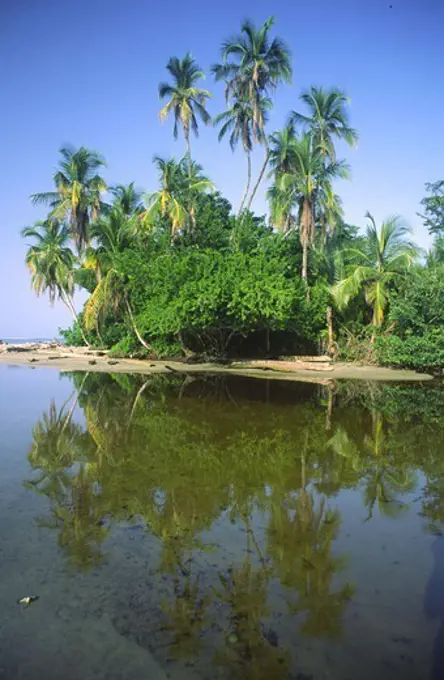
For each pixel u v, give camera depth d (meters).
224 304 23.06
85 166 33.25
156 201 28.03
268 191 29.03
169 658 2.47
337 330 28.16
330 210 26.70
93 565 3.42
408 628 2.73
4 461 6.19
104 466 6.07
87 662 2.44
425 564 3.52
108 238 29.53
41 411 10.33
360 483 5.57
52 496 4.88
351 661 2.45
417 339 21.38
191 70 30.42
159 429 8.54
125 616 2.81
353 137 27.73
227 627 2.73
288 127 27.72
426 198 35.19
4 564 3.40
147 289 26.03
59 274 36.66
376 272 25.89
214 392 14.36
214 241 30.14
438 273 22.45
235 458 6.58
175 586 3.15
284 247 27.83
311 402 12.45
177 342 29.34
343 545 3.84
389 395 14.41
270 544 3.83
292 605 2.95
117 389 14.81
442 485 5.55
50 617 2.79
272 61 28.00
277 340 30.31
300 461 6.52
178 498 4.91
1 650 2.52
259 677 2.34
